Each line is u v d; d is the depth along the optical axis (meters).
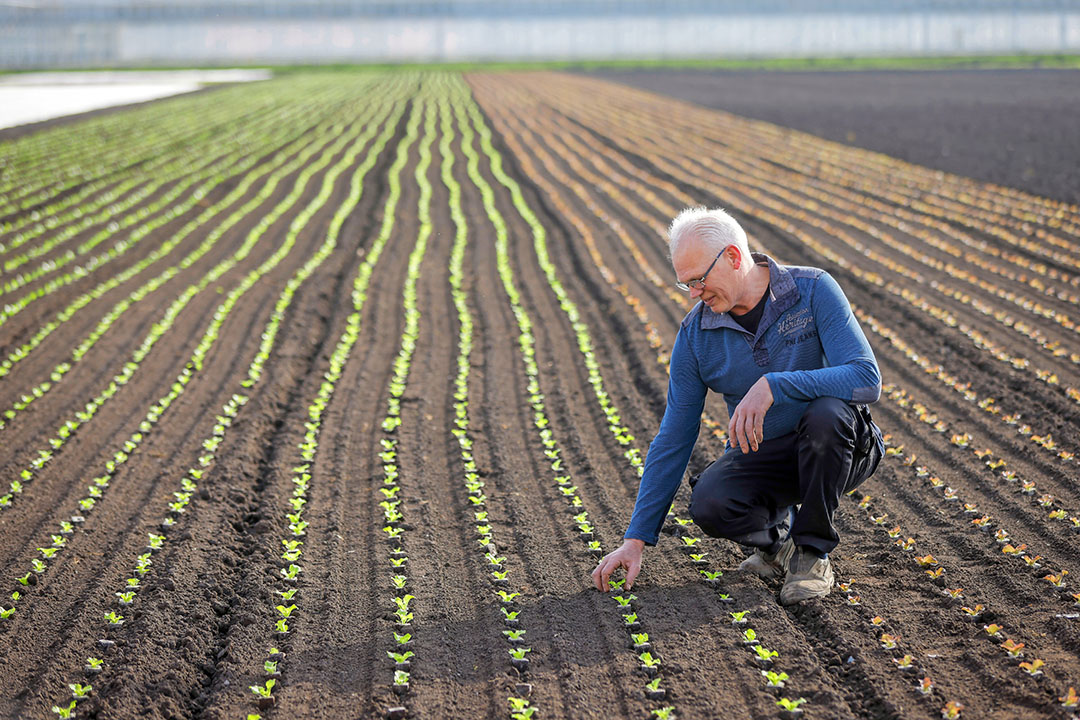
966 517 5.05
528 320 9.62
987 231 12.77
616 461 6.16
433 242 13.23
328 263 12.00
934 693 3.48
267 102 34.19
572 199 16.27
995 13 68.94
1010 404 6.80
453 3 76.31
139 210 15.70
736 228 3.77
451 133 24.95
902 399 7.03
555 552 4.88
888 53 69.94
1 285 11.28
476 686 3.69
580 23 75.75
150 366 8.25
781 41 72.75
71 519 5.37
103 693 3.69
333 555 4.88
